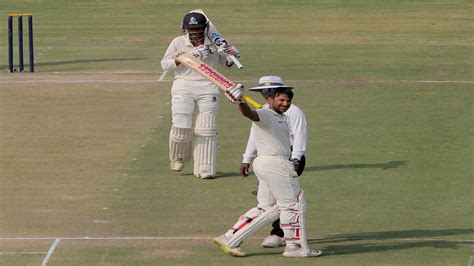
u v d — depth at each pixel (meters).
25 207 46.09
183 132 51.25
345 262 38.38
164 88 73.62
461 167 52.47
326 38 98.25
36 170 52.47
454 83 75.50
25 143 58.09
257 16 114.00
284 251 39.34
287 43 94.75
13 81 76.19
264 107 38.59
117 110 66.62
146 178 51.03
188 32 50.50
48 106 67.81
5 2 125.50
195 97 51.25
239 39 97.31
